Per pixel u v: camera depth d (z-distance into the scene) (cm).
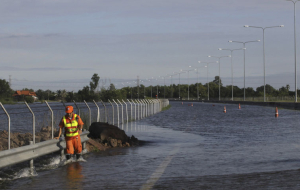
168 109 7262
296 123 3297
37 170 1234
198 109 7106
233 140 2070
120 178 1089
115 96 10575
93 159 1461
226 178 1062
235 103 11050
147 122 3656
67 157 1391
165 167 1263
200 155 1527
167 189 941
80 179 1082
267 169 1188
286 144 1839
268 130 2650
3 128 1458
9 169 1277
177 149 1741
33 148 1195
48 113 1827
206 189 934
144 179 1070
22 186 999
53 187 983
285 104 6894
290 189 921
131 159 1455
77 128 1395
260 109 6656
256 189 925
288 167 1215
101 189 952
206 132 2577
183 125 3244
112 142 1872
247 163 1307
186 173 1150
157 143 2008
